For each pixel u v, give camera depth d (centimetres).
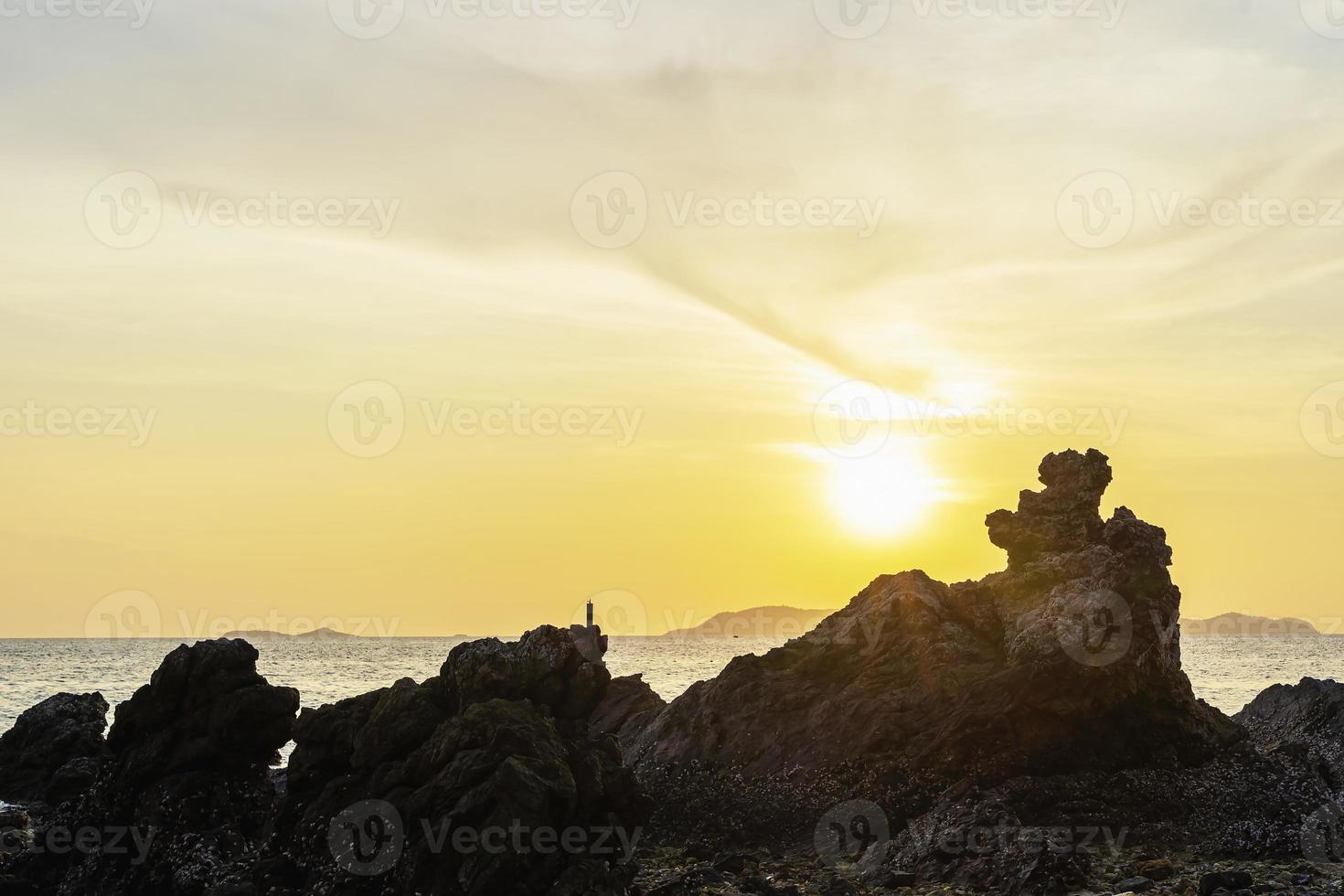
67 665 13238
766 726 3300
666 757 3353
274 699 2673
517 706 2281
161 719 2691
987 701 3044
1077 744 2994
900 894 2438
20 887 2623
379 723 2355
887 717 3136
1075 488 3394
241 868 2388
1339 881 2439
